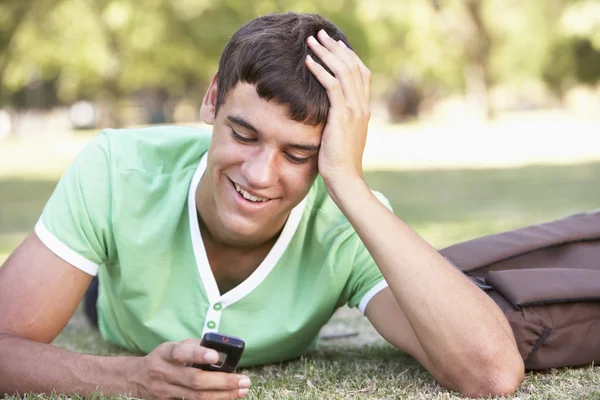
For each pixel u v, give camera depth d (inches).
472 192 449.7
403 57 1332.4
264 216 96.8
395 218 98.8
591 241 121.9
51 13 917.8
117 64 1115.9
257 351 109.7
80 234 103.4
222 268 108.3
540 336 102.6
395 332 105.7
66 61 1042.1
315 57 96.4
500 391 94.7
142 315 108.4
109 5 953.5
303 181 96.6
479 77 1305.4
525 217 322.3
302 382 105.5
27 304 99.1
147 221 106.5
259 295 108.0
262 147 92.8
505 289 105.0
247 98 91.4
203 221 106.7
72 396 92.4
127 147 110.2
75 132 1555.1
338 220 112.9
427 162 698.8
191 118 1802.4
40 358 94.4
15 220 349.1
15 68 1001.5
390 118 2032.5
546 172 576.1
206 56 1111.6
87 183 105.5
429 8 1192.2
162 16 1040.2
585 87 1785.2
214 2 1049.5
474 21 1227.9
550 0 1255.5
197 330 108.0
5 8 822.5
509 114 1905.8
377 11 1098.7
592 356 106.5
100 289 128.2
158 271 106.7
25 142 1185.4
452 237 261.4
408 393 98.6
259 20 96.8
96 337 141.9
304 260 110.6
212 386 86.0
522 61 1355.8
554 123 1371.8
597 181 494.0
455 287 95.8
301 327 108.9
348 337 141.8
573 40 1337.4
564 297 103.3
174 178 109.3
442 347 94.9
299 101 91.7
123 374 91.7
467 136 1071.0
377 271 109.4
